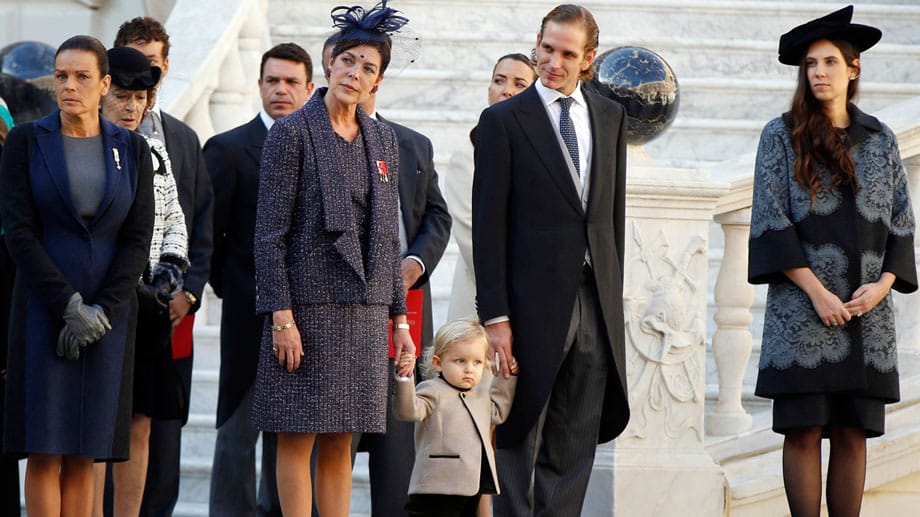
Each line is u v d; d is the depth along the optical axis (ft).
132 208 52.60
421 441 55.36
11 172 51.49
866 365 56.65
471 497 55.98
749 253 57.98
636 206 62.13
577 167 54.54
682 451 62.90
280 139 50.34
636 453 62.44
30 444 50.44
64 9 116.37
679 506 62.39
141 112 57.82
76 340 50.08
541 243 53.67
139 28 63.62
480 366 55.31
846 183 56.65
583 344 54.19
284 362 49.90
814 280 56.08
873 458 66.39
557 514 54.54
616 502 61.87
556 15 54.85
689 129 92.84
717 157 92.94
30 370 50.80
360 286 50.31
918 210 71.61
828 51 56.95
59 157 51.70
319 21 97.91
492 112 54.70
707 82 94.84
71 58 51.88
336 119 51.37
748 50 97.81
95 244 51.75
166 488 60.95
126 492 58.03
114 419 51.37
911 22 100.68
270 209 50.19
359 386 50.39
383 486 58.49
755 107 95.71
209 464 69.77
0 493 55.62
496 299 53.72
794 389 56.24
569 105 55.21
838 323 55.77
